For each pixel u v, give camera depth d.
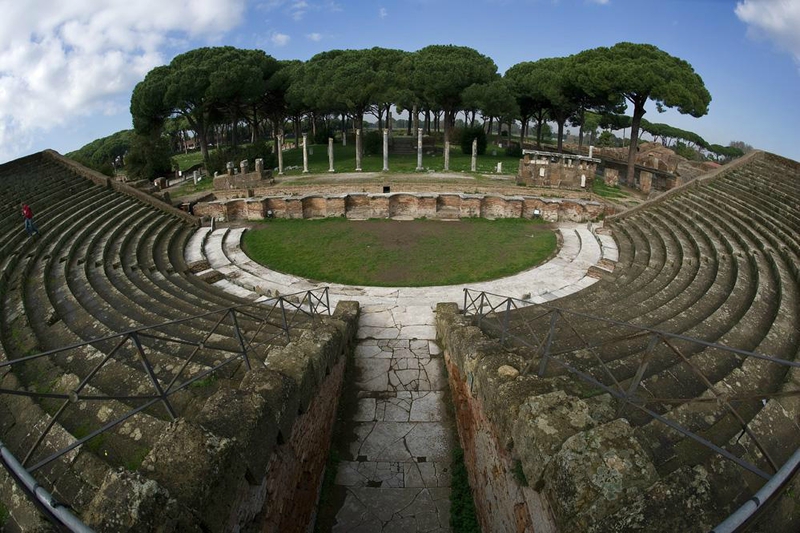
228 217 31.86
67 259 19.22
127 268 19.70
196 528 4.52
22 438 7.89
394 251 24.88
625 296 16.33
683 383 8.55
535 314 14.41
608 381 8.57
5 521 5.91
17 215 23.39
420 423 11.62
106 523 4.15
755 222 21.25
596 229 28.34
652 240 23.30
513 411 6.49
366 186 37.72
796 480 5.07
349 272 21.97
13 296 15.27
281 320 14.25
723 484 6.02
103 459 7.04
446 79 48.22
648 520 4.11
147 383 9.02
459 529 9.00
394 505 9.49
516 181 38.38
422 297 19.03
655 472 4.72
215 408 5.79
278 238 27.58
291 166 49.38
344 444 11.02
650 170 53.97
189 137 99.31
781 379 8.92
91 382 9.24
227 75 42.34
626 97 40.44
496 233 28.25
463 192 37.03
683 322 12.12
